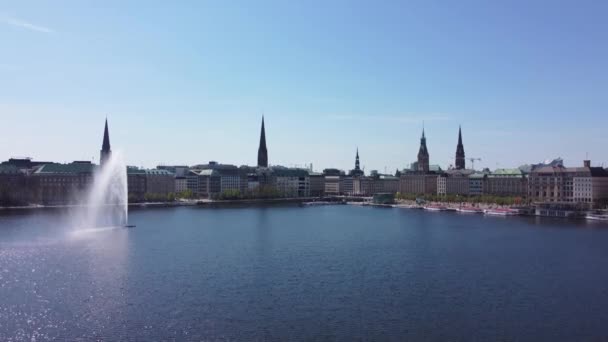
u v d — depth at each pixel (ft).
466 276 446.19
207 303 360.48
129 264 490.90
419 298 375.66
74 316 330.75
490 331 308.81
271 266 487.61
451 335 302.45
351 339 295.28
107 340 291.58
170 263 498.28
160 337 296.30
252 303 360.69
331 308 350.64
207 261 510.58
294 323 320.29
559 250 583.17
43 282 414.82
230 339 294.05
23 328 309.42
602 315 337.72
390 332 306.35
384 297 377.50
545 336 301.63
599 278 438.81
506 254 556.51
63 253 545.03
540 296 382.22
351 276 444.96
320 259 526.16
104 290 392.27
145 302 361.51
